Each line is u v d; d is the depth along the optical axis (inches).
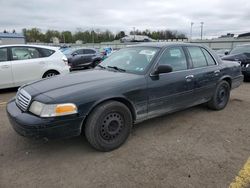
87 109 124.0
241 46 401.1
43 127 115.3
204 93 189.2
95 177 112.5
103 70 167.3
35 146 142.6
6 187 105.7
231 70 214.4
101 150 134.0
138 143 146.0
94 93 127.0
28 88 139.1
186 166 120.9
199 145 143.7
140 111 147.5
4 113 203.9
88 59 591.8
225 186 105.7
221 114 200.7
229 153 134.0
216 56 205.9
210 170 117.4
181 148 139.8
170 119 187.5
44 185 107.0
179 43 179.9
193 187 105.0
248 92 290.5
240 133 161.5
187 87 171.8
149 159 127.6
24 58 291.3
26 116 121.0
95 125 127.8
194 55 185.5
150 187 105.1
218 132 163.2
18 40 1743.4
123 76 146.3
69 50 607.2
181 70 170.2
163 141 148.9
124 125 139.9
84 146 142.1
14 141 148.8
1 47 278.1
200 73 181.8
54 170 118.3
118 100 138.2
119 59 177.3
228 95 217.5
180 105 171.2
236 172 115.7
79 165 122.5
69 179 111.1
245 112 206.7
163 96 156.9
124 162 125.0
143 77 147.6
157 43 179.0
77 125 123.0
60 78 151.0
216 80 197.8
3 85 277.9
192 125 175.6
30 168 120.0
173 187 105.0
